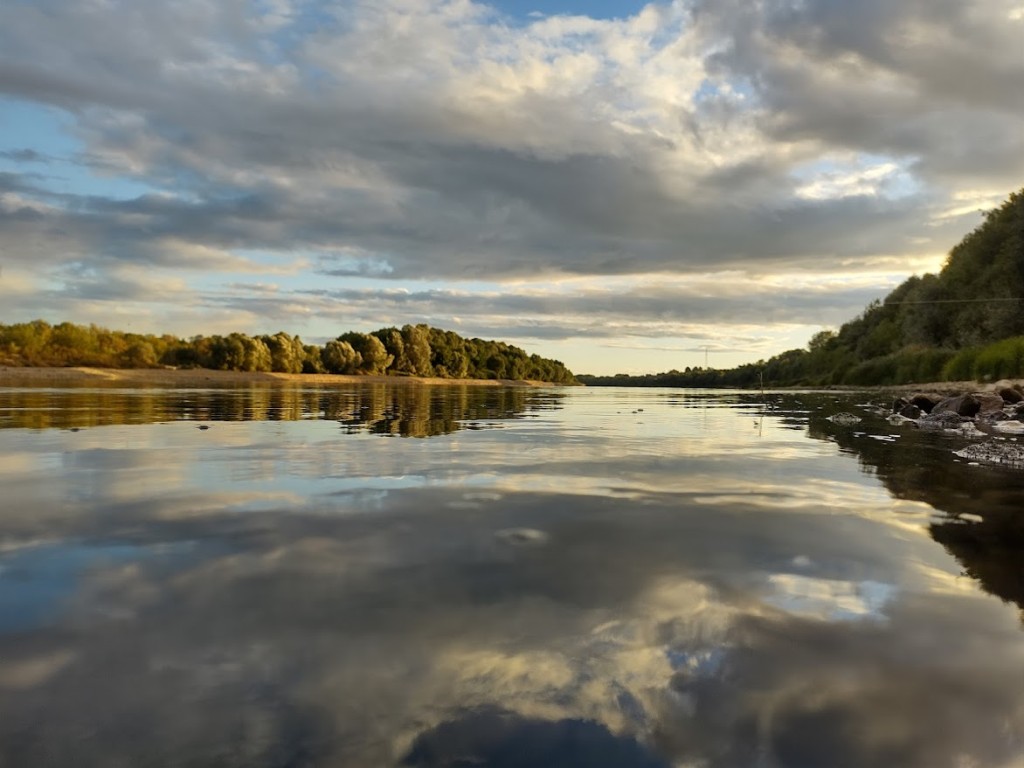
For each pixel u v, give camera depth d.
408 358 106.12
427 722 2.03
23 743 1.89
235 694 2.18
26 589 3.17
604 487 6.02
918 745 1.93
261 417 15.22
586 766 1.82
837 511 5.00
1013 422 12.56
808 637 2.66
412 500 5.34
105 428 11.72
